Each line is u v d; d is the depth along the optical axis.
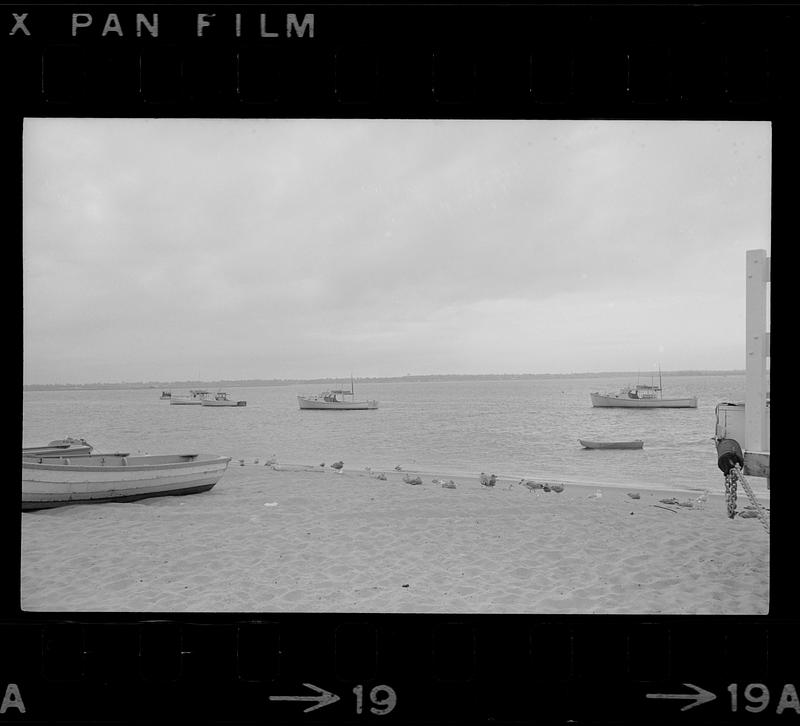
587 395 97.00
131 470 9.88
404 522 8.43
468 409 63.56
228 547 6.99
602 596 5.25
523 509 9.48
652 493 12.04
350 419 51.94
